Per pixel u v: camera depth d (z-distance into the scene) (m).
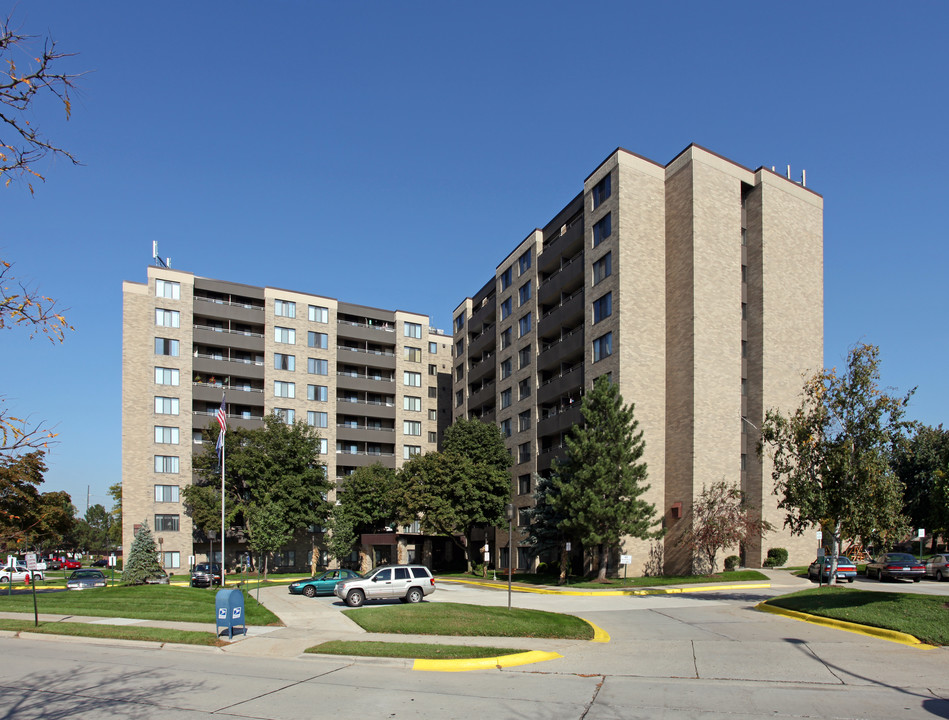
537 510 42.62
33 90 5.39
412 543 71.12
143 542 47.50
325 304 71.44
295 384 68.25
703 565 39.38
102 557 108.62
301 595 34.09
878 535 23.92
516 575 48.44
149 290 62.31
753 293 44.84
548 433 51.38
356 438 72.06
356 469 64.56
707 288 42.38
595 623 20.39
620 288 43.00
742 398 44.16
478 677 13.12
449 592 35.59
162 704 10.97
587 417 37.84
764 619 20.34
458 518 51.78
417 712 10.34
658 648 15.84
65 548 121.88
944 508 45.91
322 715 10.20
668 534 41.56
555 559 49.06
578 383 47.12
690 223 42.81
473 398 68.62
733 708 10.40
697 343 41.44
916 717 9.72
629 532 36.00
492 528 62.22
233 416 65.12
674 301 43.69
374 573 28.00
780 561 40.88
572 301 49.06
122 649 16.94
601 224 45.69
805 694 11.28
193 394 62.50
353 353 73.00
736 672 13.09
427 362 78.56
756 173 46.03
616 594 31.59
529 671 13.62
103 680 12.94
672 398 42.84
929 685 11.78
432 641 16.62
